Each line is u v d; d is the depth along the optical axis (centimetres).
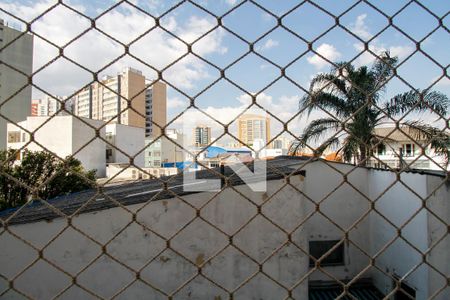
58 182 1073
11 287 135
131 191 684
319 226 859
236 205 523
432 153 895
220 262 518
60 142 2309
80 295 482
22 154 1070
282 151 1012
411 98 920
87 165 2475
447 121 155
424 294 615
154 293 501
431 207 615
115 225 495
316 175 872
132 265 497
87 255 488
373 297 791
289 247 525
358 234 866
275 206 524
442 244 612
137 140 3130
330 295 805
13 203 1029
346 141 997
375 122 980
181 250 511
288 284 521
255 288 521
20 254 474
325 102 1025
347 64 150
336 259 860
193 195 515
